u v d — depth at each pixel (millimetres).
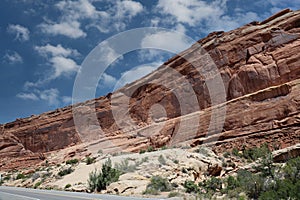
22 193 21344
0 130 97000
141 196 16781
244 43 46656
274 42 42156
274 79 38688
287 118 32469
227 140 35188
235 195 14672
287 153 24000
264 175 16297
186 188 19219
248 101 37062
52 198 15883
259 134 33000
